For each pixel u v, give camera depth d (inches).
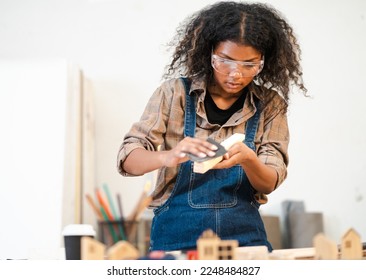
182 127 61.5
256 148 61.9
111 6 135.9
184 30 67.0
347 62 130.6
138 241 45.5
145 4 135.4
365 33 130.5
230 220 57.6
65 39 135.7
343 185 129.5
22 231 116.5
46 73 124.9
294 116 131.0
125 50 135.1
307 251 46.2
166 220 58.3
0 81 124.5
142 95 133.9
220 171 59.1
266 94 63.2
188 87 61.9
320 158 130.3
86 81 130.0
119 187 129.9
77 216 120.9
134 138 60.0
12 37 135.5
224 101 61.8
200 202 58.0
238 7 59.3
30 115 122.8
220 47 56.9
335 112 130.4
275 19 61.9
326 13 131.1
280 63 62.4
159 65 134.0
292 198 130.3
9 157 120.6
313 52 130.9
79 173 124.0
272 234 124.9
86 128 127.1
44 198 118.1
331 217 129.1
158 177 60.4
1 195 118.6
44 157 120.6
